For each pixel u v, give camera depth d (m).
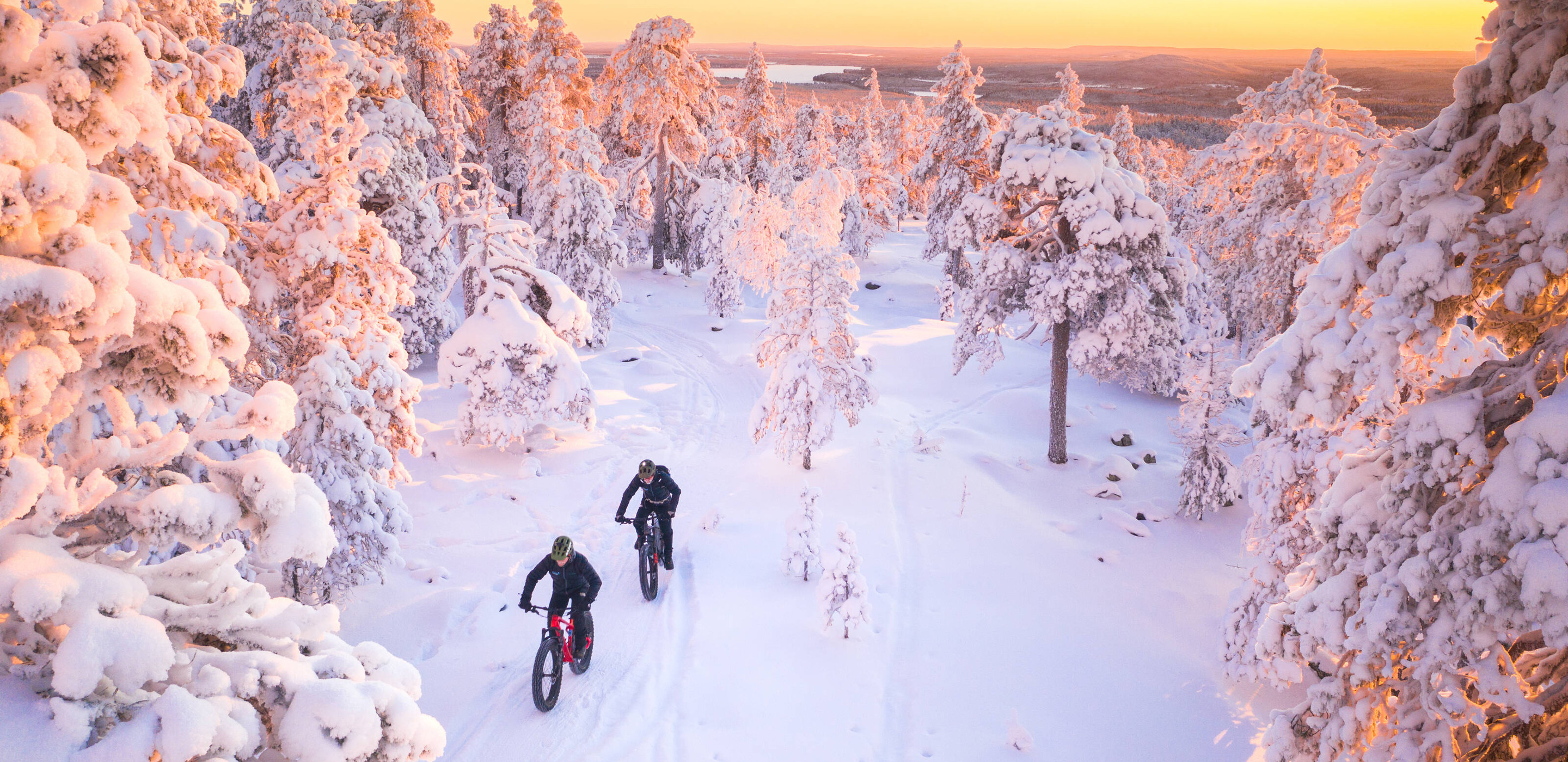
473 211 16.95
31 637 3.35
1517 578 5.16
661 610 10.41
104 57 3.19
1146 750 8.82
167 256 5.57
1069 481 17.78
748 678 9.12
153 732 3.06
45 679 3.22
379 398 9.98
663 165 37.66
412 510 13.49
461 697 8.53
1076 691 9.77
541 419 16.48
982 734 8.72
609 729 8.06
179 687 3.22
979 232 18.78
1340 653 6.13
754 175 49.00
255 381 9.09
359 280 9.59
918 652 10.19
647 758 7.70
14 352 3.11
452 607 10.21
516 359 16.17
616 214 40.31
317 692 3.59
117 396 3.61
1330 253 6.50
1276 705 9.83
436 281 22.67
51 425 3.45
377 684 3.79
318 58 9.10
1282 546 10.07
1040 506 16.31
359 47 20.64
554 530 12.97
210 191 5.96
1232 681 10.32
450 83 29.09
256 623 3.94
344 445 9.48
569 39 38.12
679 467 16.28
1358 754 6.14
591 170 27.23
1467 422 5.64
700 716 8.43
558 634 8.38
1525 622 5.16
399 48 28.25
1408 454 6.04
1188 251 27.31
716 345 27.53
